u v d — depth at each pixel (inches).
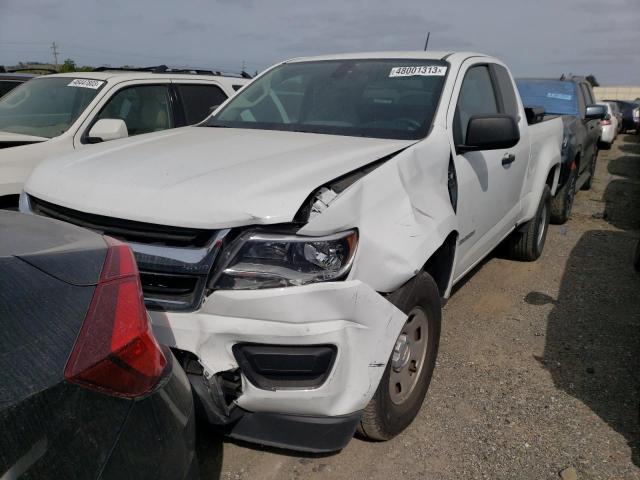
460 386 138.3
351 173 102.4
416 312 113.2
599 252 255.6
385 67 155.6
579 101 352.8
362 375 92.4
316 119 145.8
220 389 90.8
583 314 183.8
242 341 87.7
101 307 58.2
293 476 106.4
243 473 106.8
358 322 90.9
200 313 88.8
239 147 118.7
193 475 64.6
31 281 55.8
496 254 246.4
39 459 47.7
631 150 773.3
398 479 106.3
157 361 61.6
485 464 110.6
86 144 194.4
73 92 213.8
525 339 164.9
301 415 92.2
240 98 167.2
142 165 106.0
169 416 60.6
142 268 90.9
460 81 148.0
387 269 96.9
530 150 197.2
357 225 93.9
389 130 134.2
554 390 137.2
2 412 46.4
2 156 175.6
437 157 124.6
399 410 113.0
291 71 168.2
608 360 152.5
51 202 102.7
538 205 213.5
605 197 406.3
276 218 87.8
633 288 208.2
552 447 115.7
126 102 216.8
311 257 88.2
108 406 54.1
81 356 53.4
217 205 89.4
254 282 87.7
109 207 94.7
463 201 136.9
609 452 114.2
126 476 54.1
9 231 67.4
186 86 241.9
